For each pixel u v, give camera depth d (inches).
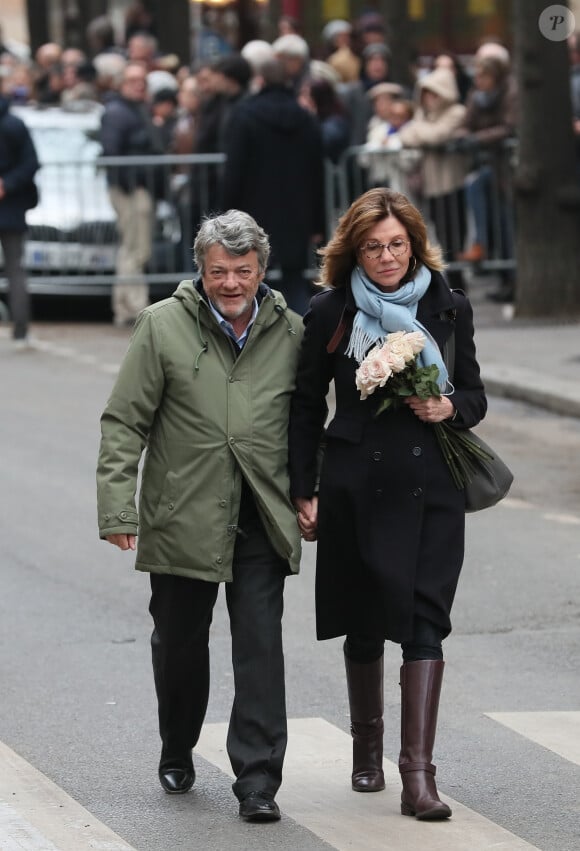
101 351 1354.6
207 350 472.1
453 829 458.6
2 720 562.6
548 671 612.7
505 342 1290.6
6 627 669.9
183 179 1446.9
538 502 879.7
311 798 486.6
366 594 477.4
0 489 911.0
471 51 2117.4
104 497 468.8
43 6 2701.8
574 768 513.3
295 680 602.9
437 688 466.9
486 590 717.9
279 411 474.3
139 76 1454.2
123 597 713.6
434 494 474.0
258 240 467.2
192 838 454.6
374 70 1644.9
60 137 1556.3
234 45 2198.6
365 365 462.3
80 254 1477.6
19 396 1173.1
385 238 466.6
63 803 480.7
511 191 1444.4
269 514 466.3
